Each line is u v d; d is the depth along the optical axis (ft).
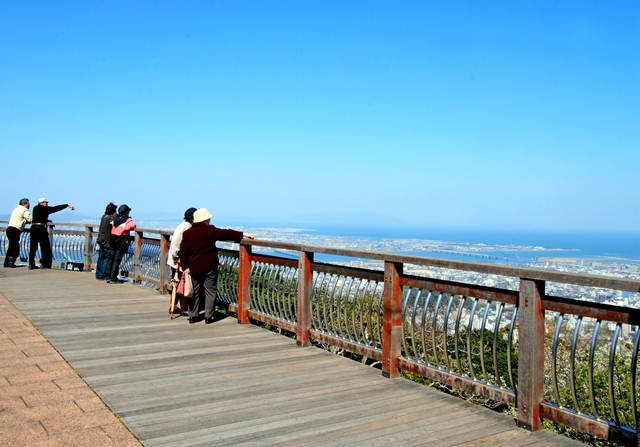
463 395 21.93
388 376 16.06
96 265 44.24
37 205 46.75
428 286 15.12
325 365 17.49
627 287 10.09
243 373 16.48
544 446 11.25
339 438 11.51
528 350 12.21
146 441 11.13
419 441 11.43
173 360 17.90
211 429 11.89
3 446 10.62
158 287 34.42
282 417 12.74
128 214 38.47
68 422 12.07
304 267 20.06
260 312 23.47
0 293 32.50
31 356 17.89
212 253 24.16
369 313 17.20
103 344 19.99
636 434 10.40
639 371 13.53
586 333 11.68
